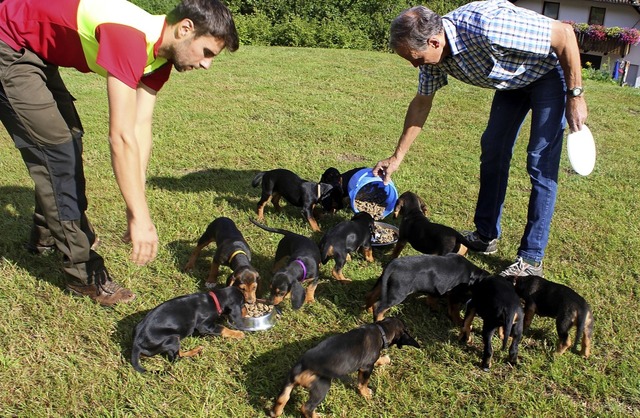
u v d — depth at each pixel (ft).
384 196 20.99
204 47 10.25
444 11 81.30
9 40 11.20
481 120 33.37
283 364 12.52
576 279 16.26
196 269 16.02
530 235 16.01
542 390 12.21
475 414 11.52
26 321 13.29
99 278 13.91
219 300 13.01
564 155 27.76
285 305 14.66
